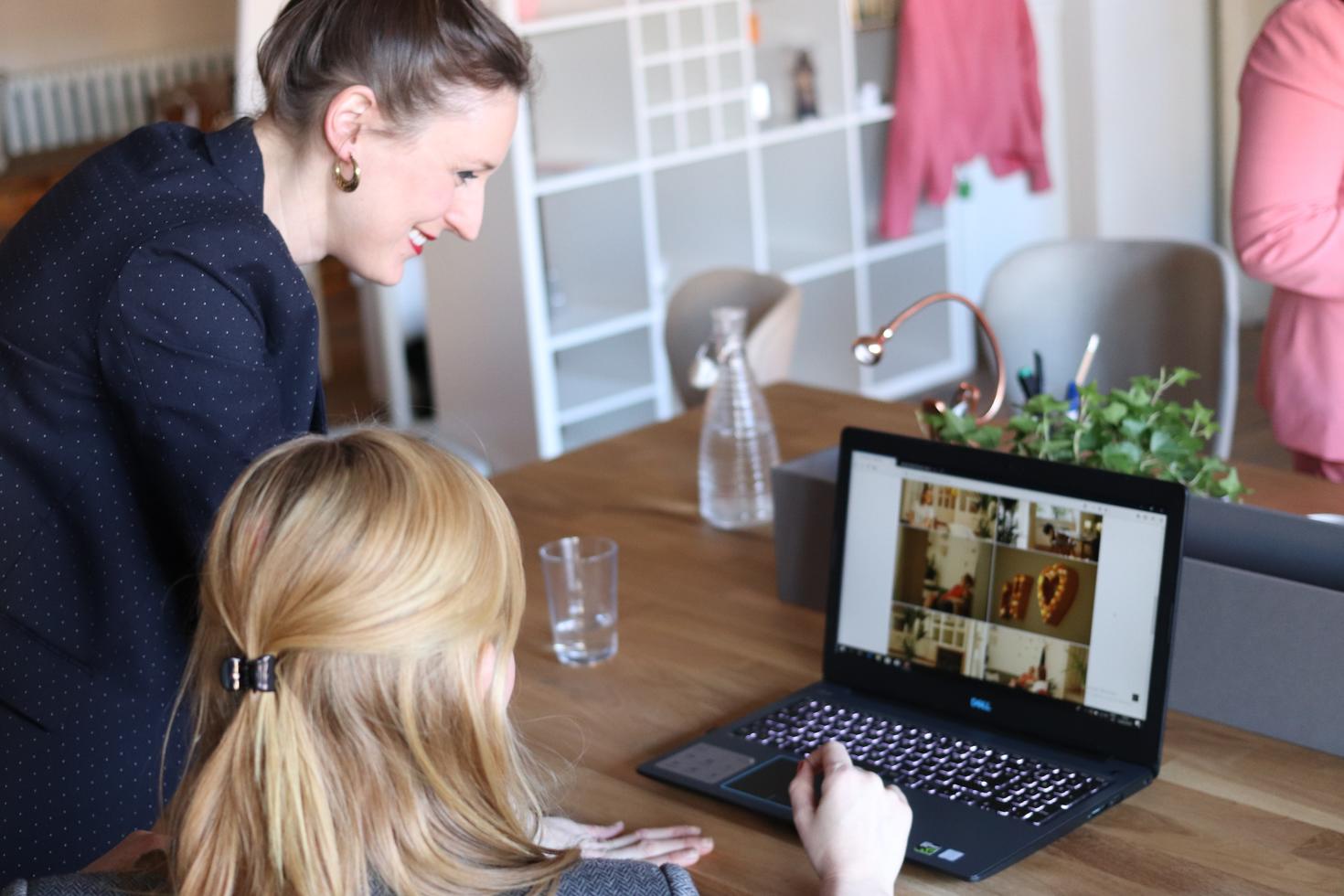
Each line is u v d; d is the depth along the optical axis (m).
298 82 1.34
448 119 1.35
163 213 1.30
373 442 0.94
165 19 8.50
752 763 1.50
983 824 1.36
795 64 5.30
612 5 4.53
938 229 5.70
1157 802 1.41
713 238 5.11
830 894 1.12
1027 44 5.55
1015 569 1.51
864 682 1.63
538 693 1.73
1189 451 1.66
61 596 1.36
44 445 1.31
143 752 1.41
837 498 1.65
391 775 0.89
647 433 2.62
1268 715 1.51
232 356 1.29
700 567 2.04
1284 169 2.20
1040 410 1.72
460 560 0.90
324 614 0.87
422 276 5.06
